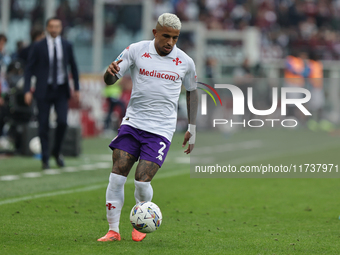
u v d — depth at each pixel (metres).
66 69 31.30
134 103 16.50
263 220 20.69
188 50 79.44
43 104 31.47
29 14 64.88
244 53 82.38
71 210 21.42
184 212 22.05
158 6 89.06
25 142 38.41
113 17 66.75
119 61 16.02
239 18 97.00
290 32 99.81
